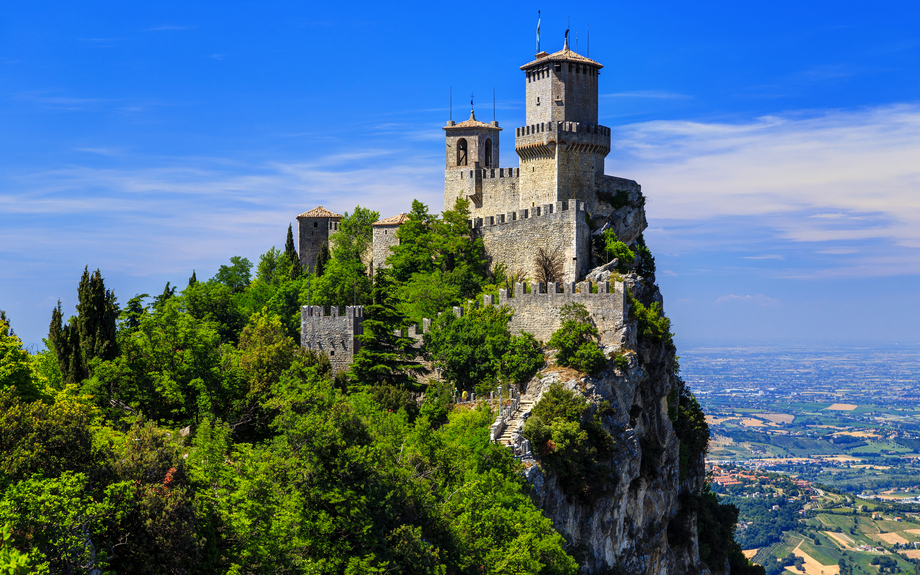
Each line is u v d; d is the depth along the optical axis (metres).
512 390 99.50
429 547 62.12
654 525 106.62
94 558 45.59
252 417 86.12
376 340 104.19
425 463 75.88
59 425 51.50
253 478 57.81
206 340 90.88
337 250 158.50
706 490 142.88
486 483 74.88
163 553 48.50
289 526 56.09
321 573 56.88
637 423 102.12
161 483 51.94
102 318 91.81
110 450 54.91
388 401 93.56
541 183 129.25
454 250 129.88
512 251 125.31
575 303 103.38
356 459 61.44
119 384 86.06
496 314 108.06
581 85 129.62
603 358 98.56
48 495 43.97
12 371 68.25
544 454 87.38
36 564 41.16
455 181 142.75
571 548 86.00
